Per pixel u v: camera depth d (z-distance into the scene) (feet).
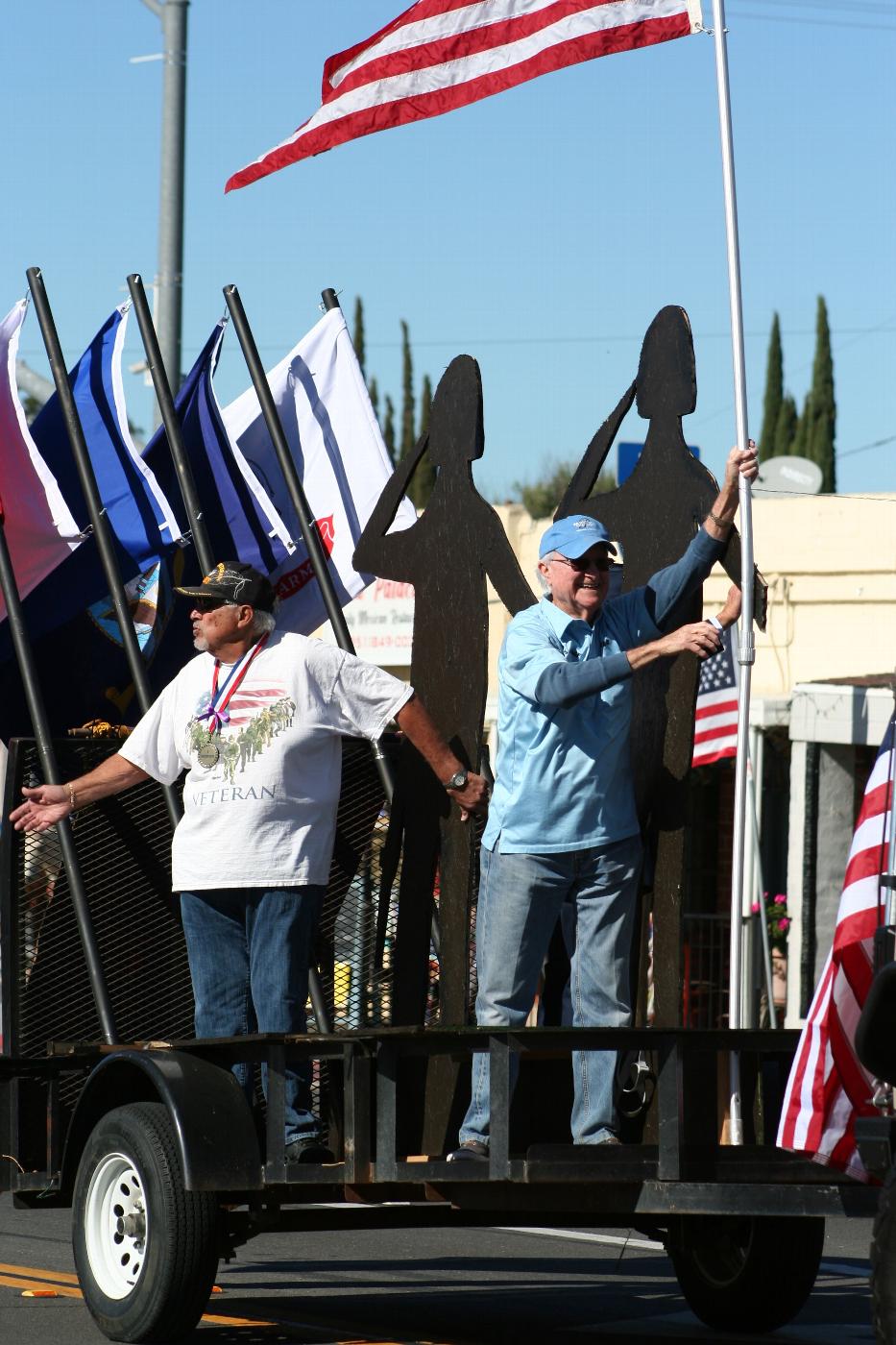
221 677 40.88
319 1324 41.81
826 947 91.20
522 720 38.14
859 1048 27.99
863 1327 42.73
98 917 45.24
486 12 53.52
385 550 46.39
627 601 39.11
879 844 29.07
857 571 98.78
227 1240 39.42
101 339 59.93
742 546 39.45
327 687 40.60
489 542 43.80
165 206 91.71
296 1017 40.24
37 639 57.00
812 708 90.74
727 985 96.32
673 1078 33.55
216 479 59.88
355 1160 37.37
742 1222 41.50
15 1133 42.86
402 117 54.24
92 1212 40.01
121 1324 38.81
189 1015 45.75
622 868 38.42
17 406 56.90
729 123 50.42
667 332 40.73
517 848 38.14
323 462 63.77
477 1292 46.70
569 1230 58.29
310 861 40.29
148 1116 39.04
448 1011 43.24
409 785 44.50
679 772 39.58
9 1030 44.60
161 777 42.11
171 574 58.90
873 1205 30.76
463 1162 35.73
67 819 44.68
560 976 42.78
